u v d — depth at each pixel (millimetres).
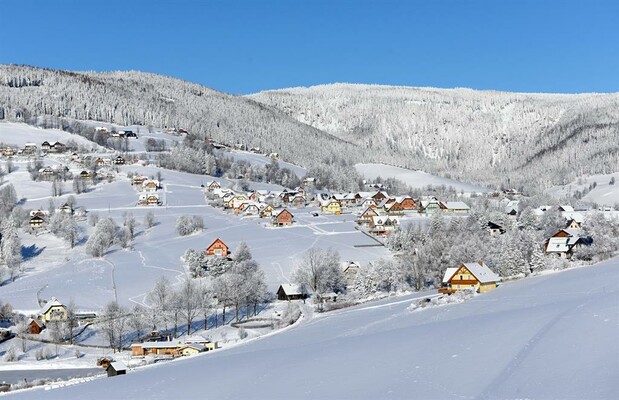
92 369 99125
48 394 55906
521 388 35250
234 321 128125
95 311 130625
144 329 119500
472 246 149250
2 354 110562
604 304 59969
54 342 118250
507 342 48969
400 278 146250
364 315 105000
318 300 137375
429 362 46062
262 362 56844
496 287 119250
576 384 34281
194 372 56500
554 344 44625
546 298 84062
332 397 39500
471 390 36625
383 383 41531
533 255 142875
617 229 171875
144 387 51781
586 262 142375
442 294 118250
